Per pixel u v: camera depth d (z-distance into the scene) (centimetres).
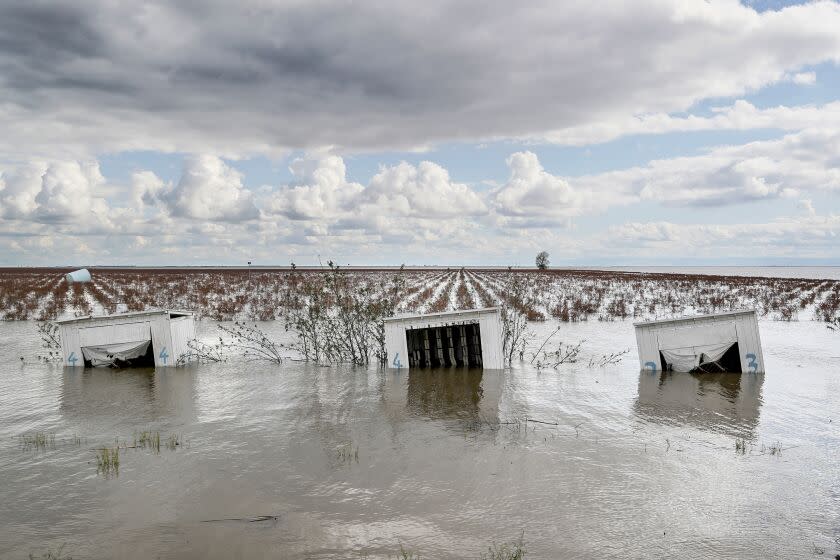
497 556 580
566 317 2825
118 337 1662
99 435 991
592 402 1212
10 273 9000
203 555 584
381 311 1894
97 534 630
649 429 1017
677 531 639
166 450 906
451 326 1669
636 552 593
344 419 1086
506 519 665
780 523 661
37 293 4012
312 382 1433
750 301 3753
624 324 2706
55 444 940
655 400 1227
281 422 1066
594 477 790
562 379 1455
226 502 711
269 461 855
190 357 1759
